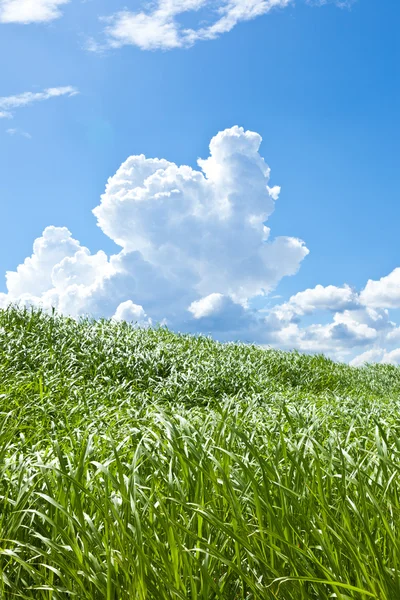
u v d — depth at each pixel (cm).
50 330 979
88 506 270
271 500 250
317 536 210
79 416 565
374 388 1180
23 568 242
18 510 246
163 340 1162
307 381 1094
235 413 468
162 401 739
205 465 267
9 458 332
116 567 215
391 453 298
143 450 270
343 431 482
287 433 425
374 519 234
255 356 1188
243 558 230
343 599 184
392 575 200
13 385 679
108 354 920
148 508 247
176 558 209
